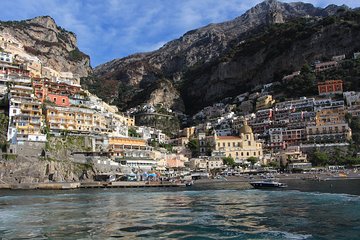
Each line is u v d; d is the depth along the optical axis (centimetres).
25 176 14838
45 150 16000
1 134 16425
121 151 19812
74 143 18012
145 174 17325
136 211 7144
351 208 7100
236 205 7888
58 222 5984
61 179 15500
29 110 17950
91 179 16238
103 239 4800
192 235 4975
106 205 8169
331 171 18500
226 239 4750
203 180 17675
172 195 10519
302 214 6506
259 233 5053
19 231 5316
